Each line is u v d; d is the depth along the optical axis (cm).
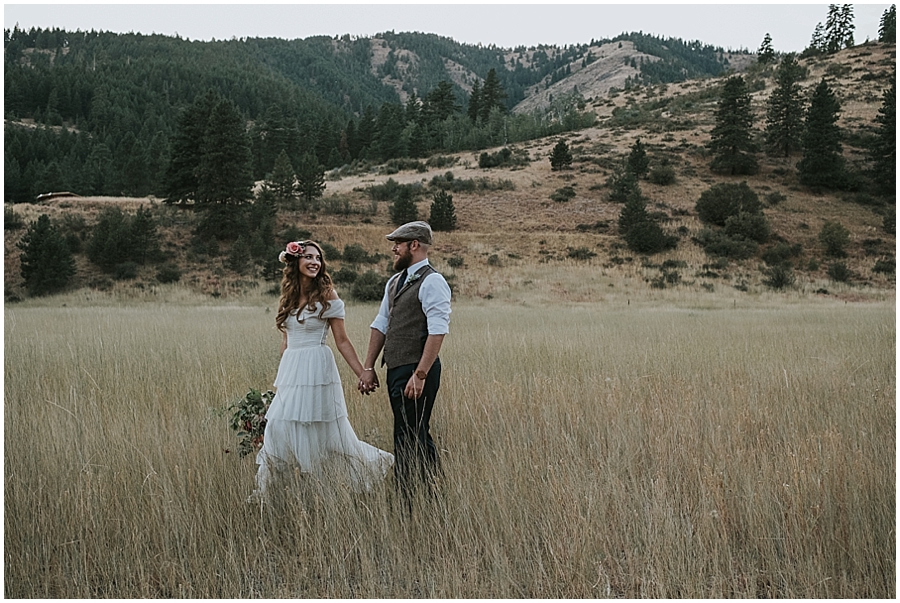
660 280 4034
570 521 301
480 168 7150
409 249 393
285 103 18662
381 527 304
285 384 373
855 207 5675
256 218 4906
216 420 456
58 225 4628
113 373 638
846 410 493
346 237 4747
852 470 345
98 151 11025
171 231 4738
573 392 544
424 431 375
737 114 6531
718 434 416
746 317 1784
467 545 290
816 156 6053
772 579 277
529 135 9256
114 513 318
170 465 364
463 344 889
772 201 5669
